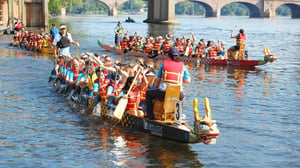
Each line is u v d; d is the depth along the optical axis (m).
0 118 12.93
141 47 31.23
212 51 26.94
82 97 14.20
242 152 10.36
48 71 22.34
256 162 9.76
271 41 47.09
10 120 12.73
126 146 10.53
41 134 11.43
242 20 138.12
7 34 50.78
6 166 9.27
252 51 35.44
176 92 10.59
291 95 17.16
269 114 13.98
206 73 22.84
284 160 9.91
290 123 12.94
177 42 28.56
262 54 33.19
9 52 31.67
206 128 9.64
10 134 11.40
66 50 17.98
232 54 26.36
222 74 22.53
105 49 34.31
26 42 34.06
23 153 10.05
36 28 60.34
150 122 11.22
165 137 10.85
